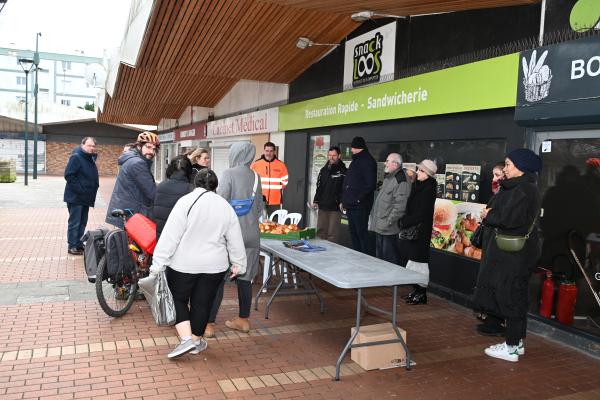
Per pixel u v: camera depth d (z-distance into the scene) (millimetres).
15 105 34656
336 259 4461
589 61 4102
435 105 6059
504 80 5035
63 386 3371
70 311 4945
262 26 7598
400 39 7035
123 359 3855
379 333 3938
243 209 4344
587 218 4555
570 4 4621
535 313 4926
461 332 4828
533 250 4020
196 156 5965
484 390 3598
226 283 6316
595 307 4535
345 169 7844
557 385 3721
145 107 20531
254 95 12789
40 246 8281
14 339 4172
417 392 3527
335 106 8430
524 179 3969
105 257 4582
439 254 6234
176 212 3652
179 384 3479
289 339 4469
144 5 5965
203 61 9289
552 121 4516
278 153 11266
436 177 6348
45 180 28578
